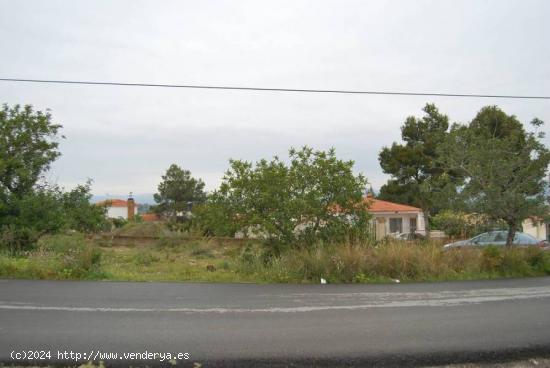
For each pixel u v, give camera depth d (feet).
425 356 19.10
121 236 101.86
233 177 52.03
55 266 39.37
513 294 33.60
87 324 22.85
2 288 32.86
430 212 133.39
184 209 193.67
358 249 44.34
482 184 54.54
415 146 131.03
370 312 26.76
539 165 53.01
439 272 43.73
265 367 17.71
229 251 74.43
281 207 50.49
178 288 34.35
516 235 62.08
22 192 59.31
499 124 107.55
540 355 19.83
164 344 19.85
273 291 33.99
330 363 18.17
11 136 60.08
